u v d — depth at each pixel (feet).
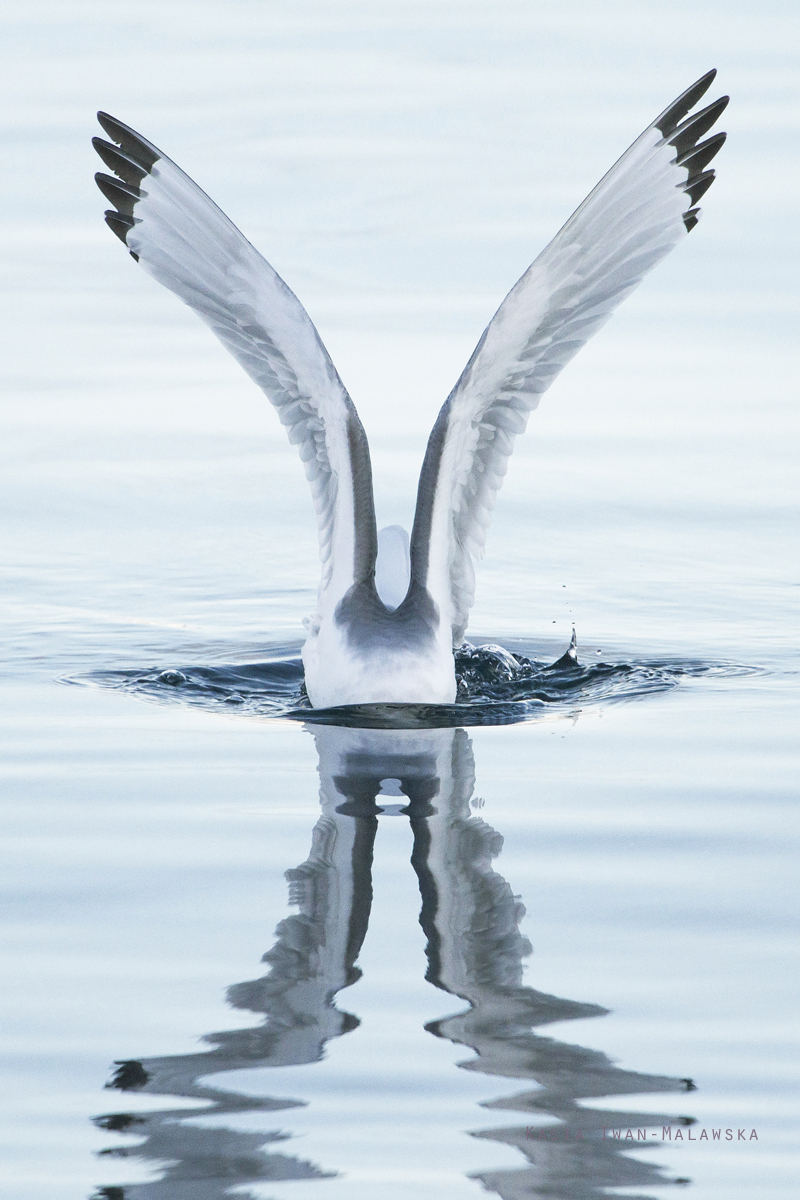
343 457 41.24
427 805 32.35
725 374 75.51
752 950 25.00
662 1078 21.22
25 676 43.01
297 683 43.37
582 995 23.63
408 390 71.56
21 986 23.86
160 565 54.29
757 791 32.91
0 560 54.44
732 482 62.69
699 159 41.24
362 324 79.10
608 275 41.29
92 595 50.90
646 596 50.62
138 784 33.76
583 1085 21.11
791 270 88.38
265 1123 20.20
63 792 33.14
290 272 86.22
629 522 58.54
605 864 28.81
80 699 41.01
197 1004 23.34
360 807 32.24
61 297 87.51
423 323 79.51
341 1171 19.22
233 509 60.44
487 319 79.87
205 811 31.91
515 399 42.42
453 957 24.80
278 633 47.60
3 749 36.40
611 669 43.86
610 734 37.88
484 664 43.91
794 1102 20.62
